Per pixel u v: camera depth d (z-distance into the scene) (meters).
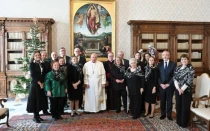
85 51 7.39
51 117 4.83
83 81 5.21
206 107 4.35
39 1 7.16
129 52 7.58
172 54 7.37
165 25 7.27
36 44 5.84
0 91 6.88
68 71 4.91
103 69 5.27
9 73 6.89
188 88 4.15
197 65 7.58
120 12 7.50
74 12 7.25
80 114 5.05
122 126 4.25
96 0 7.30
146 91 4.82
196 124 4.34
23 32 6.83
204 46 7.52
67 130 4.04
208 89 4.36
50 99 4.60
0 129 4.10
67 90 4.94
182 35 7.44
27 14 7.14
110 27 7.45
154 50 6.17
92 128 4.15
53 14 7.24
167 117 4.68
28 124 4.39
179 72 4.29
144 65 5.28
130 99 4.85
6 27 6.78
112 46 7.46
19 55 6.95
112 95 5.31
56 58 5.20
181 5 7.70
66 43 7.34
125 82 5.17
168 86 4.59
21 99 6.62
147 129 4.09
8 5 7.05
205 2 7.70
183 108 4.16
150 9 7.60
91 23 7.36
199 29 7.46
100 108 5.32
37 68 4.48
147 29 7.20
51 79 4.48
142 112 5.14
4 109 4.11
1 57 6.82
